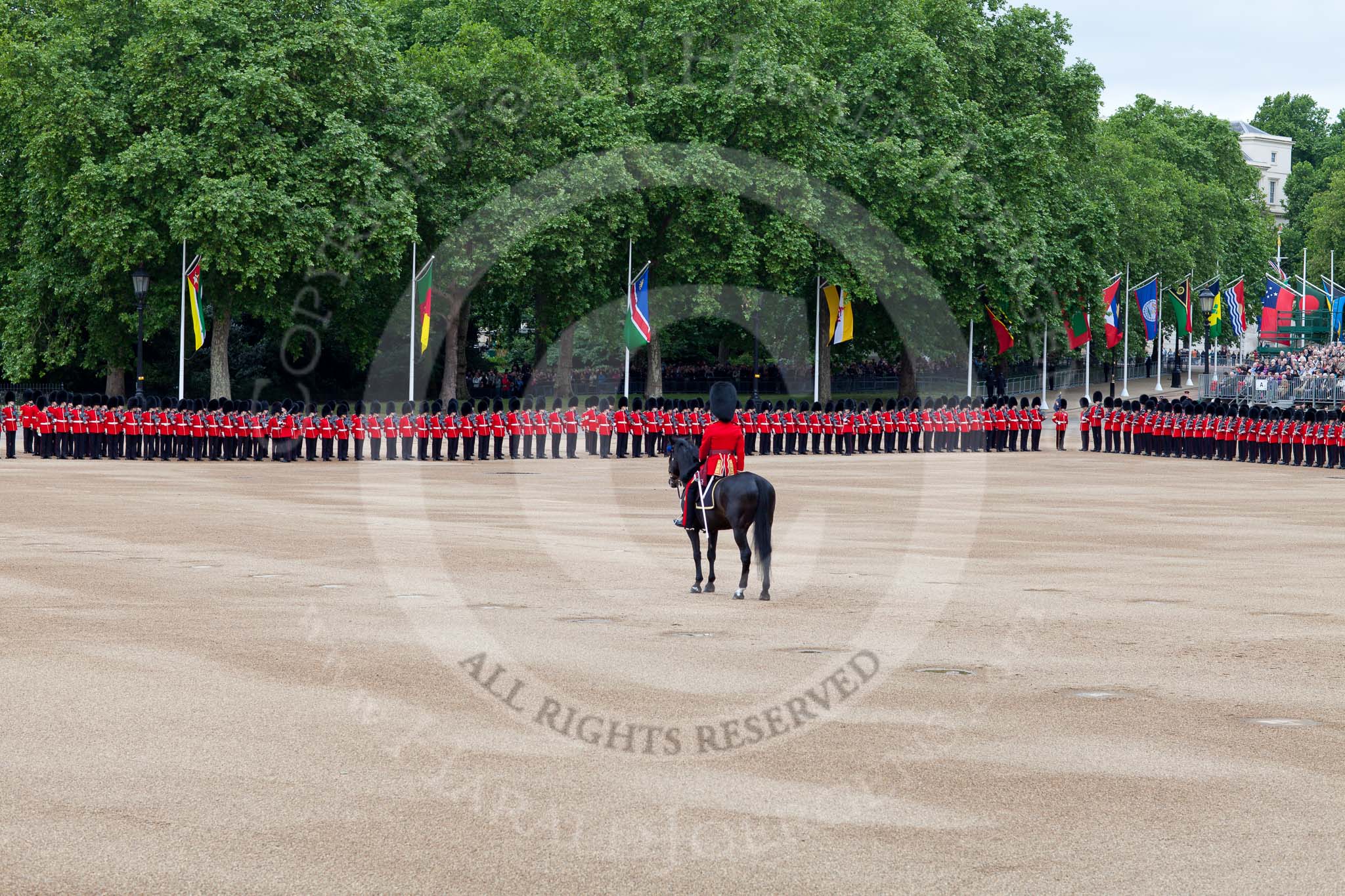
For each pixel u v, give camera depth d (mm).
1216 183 129750
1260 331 115500
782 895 8633
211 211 58781
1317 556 25891
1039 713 13148
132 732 12078
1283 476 51000
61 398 52656
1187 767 11344
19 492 36406
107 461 51156
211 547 25031
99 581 20734
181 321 64250
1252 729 12578
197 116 61469
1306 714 13195
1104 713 13172
